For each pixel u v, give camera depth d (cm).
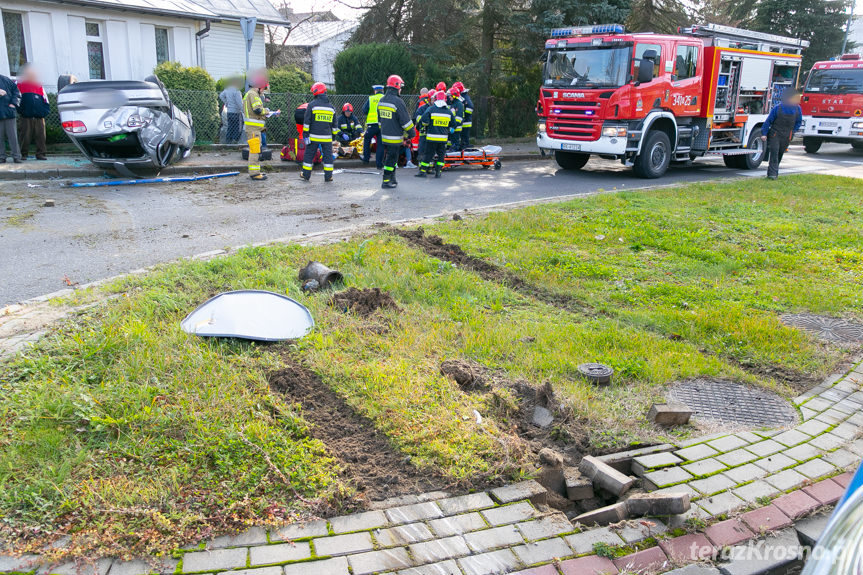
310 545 272
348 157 1609
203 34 1991
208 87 1756
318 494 301
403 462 333
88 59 1780
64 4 1680
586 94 1374
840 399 432
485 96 2269
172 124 1230
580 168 1656
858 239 853
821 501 319
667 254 772
